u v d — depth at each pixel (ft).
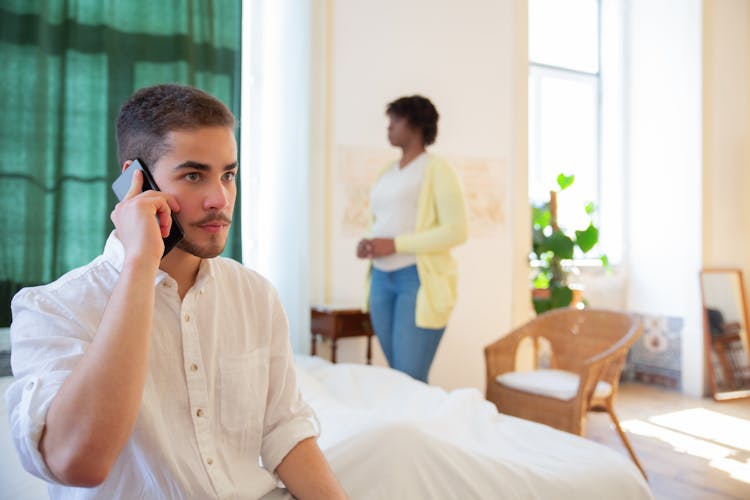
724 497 9.71
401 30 13.43
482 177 14.65
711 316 16.56
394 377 8.45
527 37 15.35
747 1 17.88
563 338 11.23
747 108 17.76
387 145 13.24
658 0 17.58
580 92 18.35
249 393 3.54
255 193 12.00
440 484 4.85
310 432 3.76
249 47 11.89
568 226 17.69
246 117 11.88
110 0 10.02
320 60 12.35
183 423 3.23
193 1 10.73
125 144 3.33
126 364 2.63
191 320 3.32
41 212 9.54
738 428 13.52
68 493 3.21
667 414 14.71
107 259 3.24
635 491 5.75
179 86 3.30
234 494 3.31
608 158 18.66
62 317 3.01
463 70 14.34
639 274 18.24
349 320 11.46
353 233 12.80
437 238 9.04
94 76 9.99
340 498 3.61
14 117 9.37
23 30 9.43
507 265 15.03
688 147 16.89
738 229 17.52
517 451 6.07
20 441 2.64
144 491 3.11
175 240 3.12
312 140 12.26
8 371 9.01
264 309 3.76
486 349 10.89
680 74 17.10
